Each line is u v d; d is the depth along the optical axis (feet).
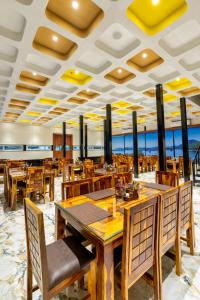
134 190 6.75
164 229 5.30
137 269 4.31
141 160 29.89
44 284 3.74
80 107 24.11
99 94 18.47
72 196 7.24
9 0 6.45
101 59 11.91
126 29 8.48
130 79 14.37
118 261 4.91
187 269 6.29
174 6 7.39
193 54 11.32
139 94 17.97
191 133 32.96
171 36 9.37
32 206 4.10
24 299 5.21
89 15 7.79
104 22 7.57
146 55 11.37
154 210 4.72
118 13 7.07
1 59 10.98
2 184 22.97
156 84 15.58
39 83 15.31
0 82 15.11
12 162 21.57
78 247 4.98
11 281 5.90
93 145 47.85
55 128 40.11
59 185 21.35
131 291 5.41
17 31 8.84
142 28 8.07
